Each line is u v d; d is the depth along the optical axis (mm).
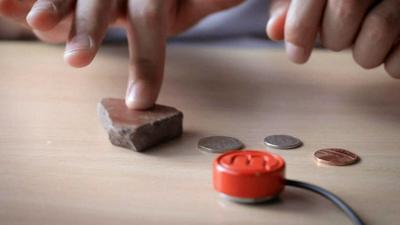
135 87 425
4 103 460
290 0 495
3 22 654
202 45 667
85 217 327
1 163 373
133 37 452
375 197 349
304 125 431
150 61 444
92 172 367
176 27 603
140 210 333
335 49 486
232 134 416
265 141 403
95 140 404
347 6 465
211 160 383
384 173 372
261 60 581
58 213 329
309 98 481
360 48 478
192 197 345
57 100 469
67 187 351
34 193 345
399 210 338
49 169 368
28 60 563
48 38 574
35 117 437
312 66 563
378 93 495
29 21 421
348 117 446
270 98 480
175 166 375
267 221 329
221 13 714
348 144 405
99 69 542
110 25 481
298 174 369
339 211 337
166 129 404
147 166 375
